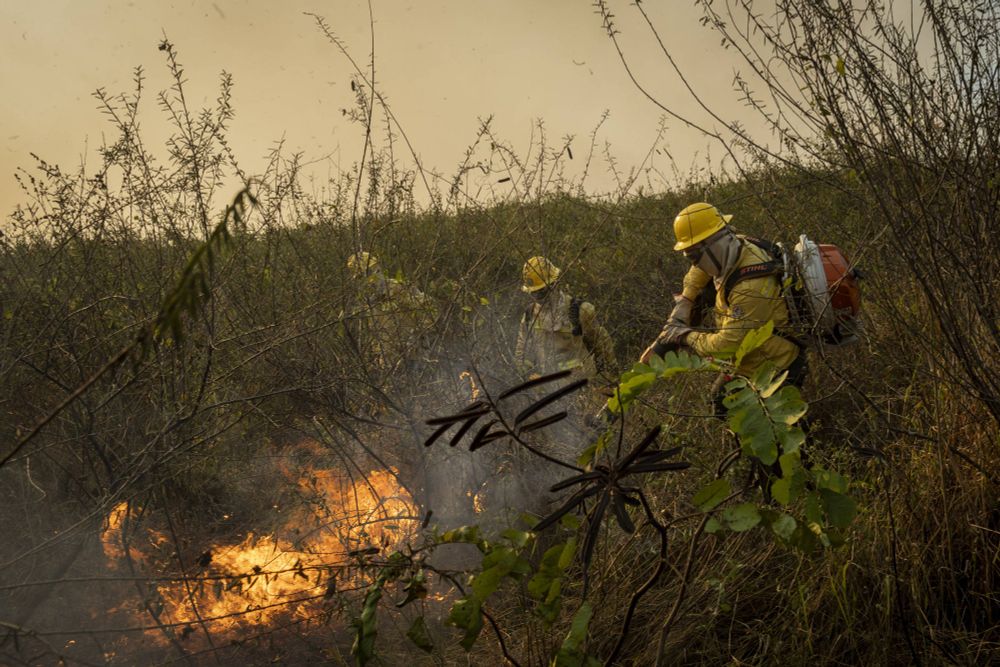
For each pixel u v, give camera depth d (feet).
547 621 6.45
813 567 8.96
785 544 5.97
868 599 8.75
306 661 9.67
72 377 12.05
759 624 8.91
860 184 10.17
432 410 12.80
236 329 12.84
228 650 9.78
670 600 9.14
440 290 13.96
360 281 12.78
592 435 12.10
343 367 12.90
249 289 13.43
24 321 11.96
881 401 11.30
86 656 9.53
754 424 5.72
